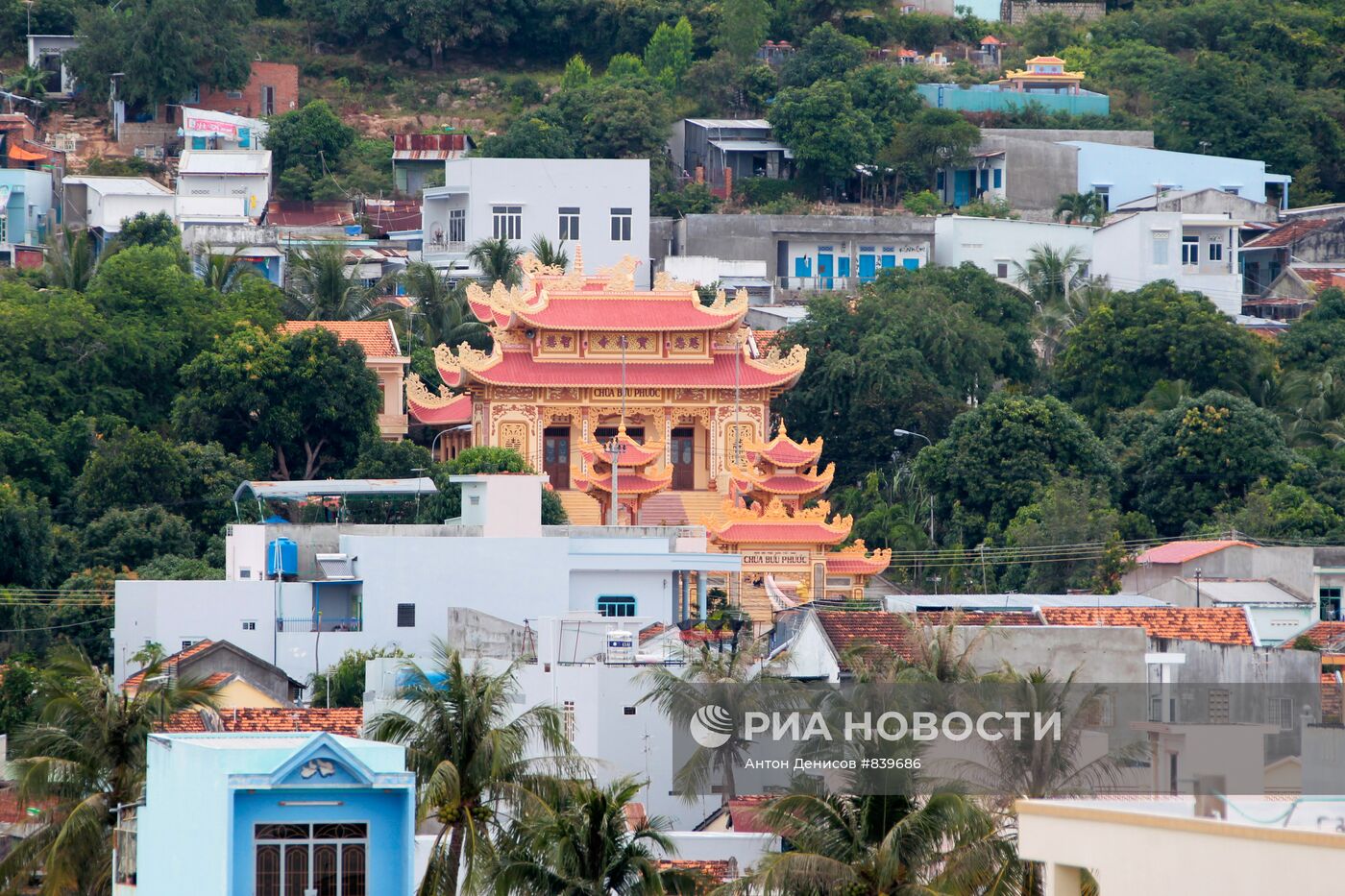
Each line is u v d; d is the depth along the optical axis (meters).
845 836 196.25
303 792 178.38
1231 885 131.12
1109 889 137.25
